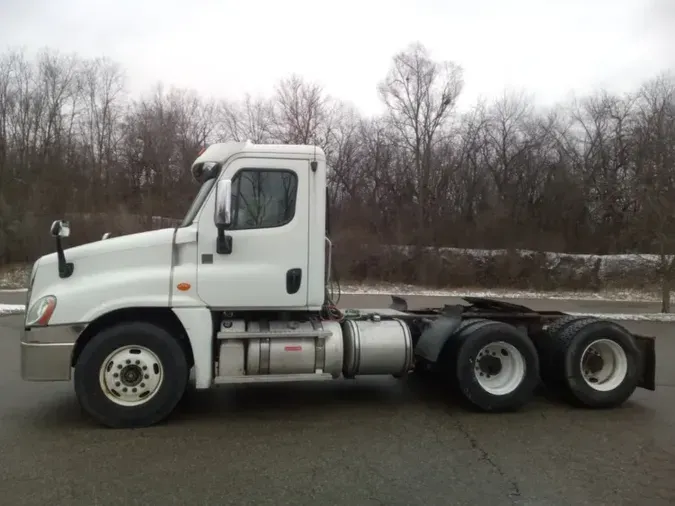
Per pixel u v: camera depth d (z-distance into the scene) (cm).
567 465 491
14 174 3769
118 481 446
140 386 575
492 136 4625
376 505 409
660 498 425
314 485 442
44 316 558
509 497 424
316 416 631
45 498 414
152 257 581
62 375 560
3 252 2997
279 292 597
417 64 4269
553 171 4475
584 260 3350
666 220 2195
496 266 3259
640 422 627
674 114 3756
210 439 548
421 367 712
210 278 582
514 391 648
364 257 3231
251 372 596
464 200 4381
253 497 419
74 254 577
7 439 543
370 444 540
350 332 641
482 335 646
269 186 604
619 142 4469
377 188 4416
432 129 4300
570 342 675
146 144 4288
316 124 4419
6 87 4178
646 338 698
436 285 3175
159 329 577
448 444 543
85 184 3994
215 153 610
